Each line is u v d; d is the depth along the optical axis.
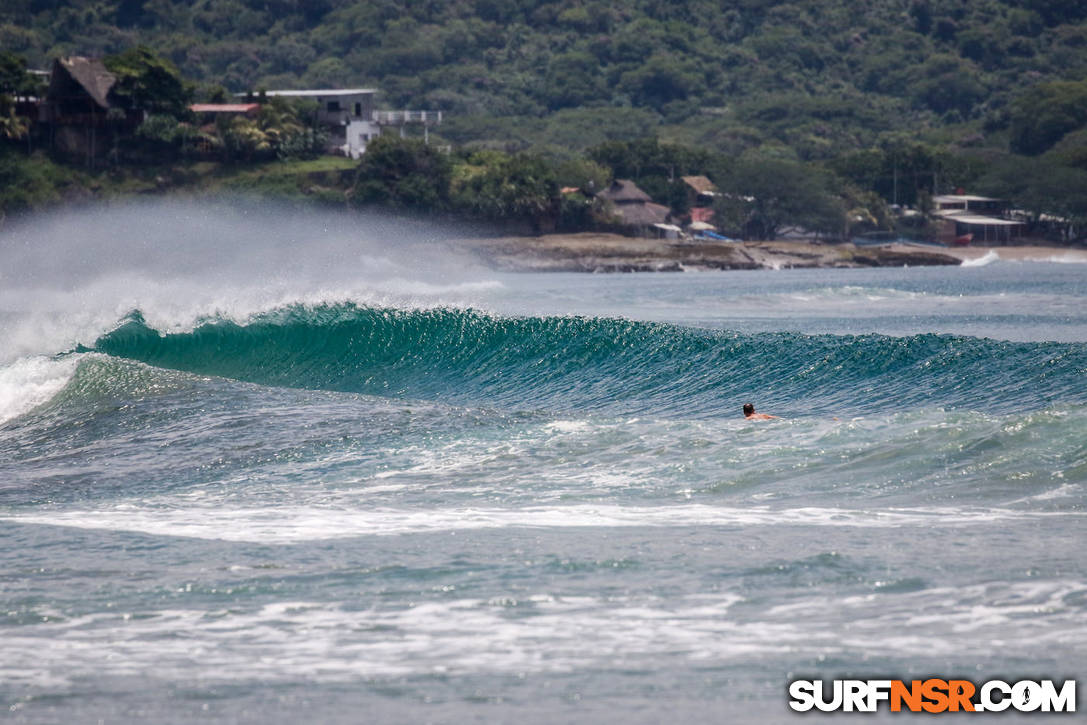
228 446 82.38
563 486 66.50
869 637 40.47
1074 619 41.25
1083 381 97.75
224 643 41.75
